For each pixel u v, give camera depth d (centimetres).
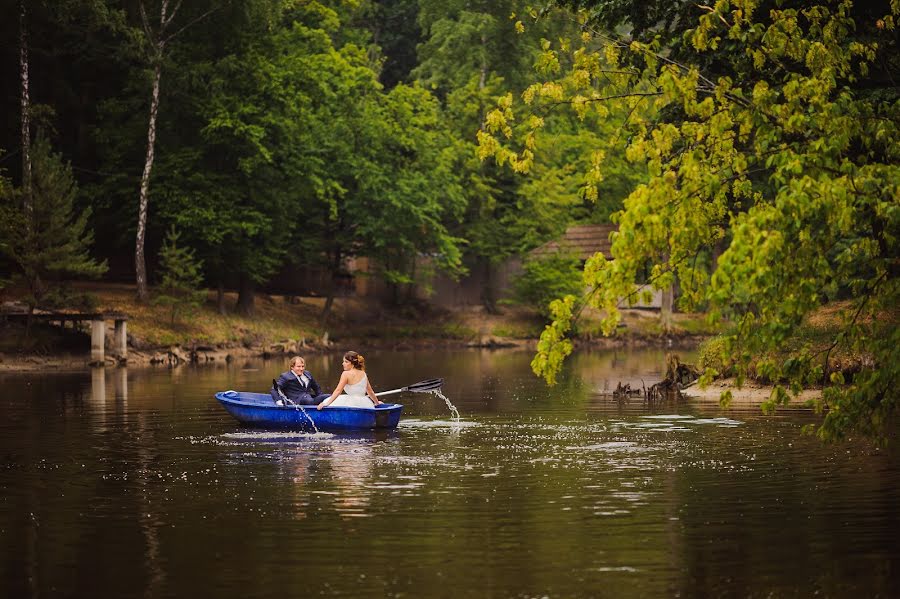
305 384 1956
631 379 3100
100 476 1402
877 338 1123
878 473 1384
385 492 1287
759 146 1120
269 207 4666
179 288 4209
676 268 1091
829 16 1230
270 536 1068
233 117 4444
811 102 1116
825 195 971
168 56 4350
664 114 1858
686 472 1410
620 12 1728
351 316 5584
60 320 3722
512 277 5972
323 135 5059
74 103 4725
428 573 937
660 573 933
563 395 2559
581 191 1260
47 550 1019
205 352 4159
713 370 1105
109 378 3097
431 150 5450
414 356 4550
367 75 5284
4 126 4575
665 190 1030
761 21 1571
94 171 4784
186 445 1684
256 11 4419
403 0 7181
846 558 974
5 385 2820
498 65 6247
